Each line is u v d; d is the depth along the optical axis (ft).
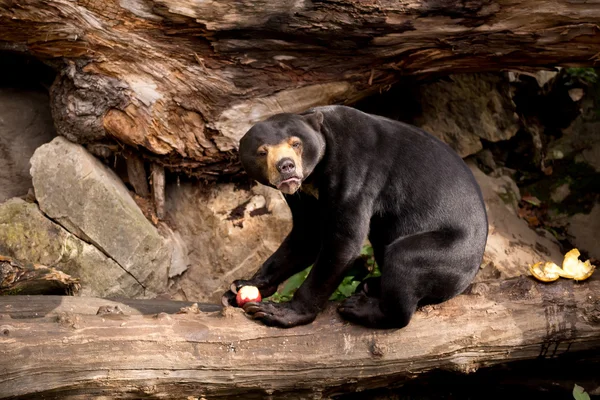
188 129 31.14
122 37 29.07
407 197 24.04
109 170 32.07
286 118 22.89
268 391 23.31
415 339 23.66
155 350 22.29
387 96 36.91
